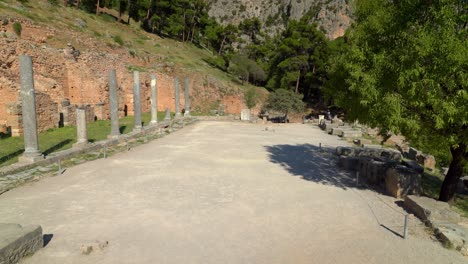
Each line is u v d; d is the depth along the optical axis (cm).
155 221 906
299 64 6612
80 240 780
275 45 8944
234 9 18800
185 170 1531
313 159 1906
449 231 827
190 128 3409
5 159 1593
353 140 2838
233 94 5909
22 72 1484
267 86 7112
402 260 709
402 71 912
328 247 768
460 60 825
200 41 10169
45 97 2669
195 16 9269
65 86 3903
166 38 7912
